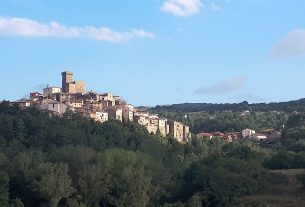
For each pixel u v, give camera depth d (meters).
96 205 118.19
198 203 113.06
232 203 116.12
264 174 133.75
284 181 130.12
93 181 116.62
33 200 120.75
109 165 125.69
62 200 117.25
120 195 117.88
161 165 138.75
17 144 155.50
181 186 131.38
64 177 113.25
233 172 130.62
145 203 117.56
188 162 169.88
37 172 117.94
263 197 119.62
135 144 182.38
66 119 197.12
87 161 129.00
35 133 167.88
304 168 147.50
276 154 158.12
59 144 161.88
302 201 113.44
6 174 113.81
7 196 109.94
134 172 120.62
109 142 176.00
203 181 123.19
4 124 167.62
